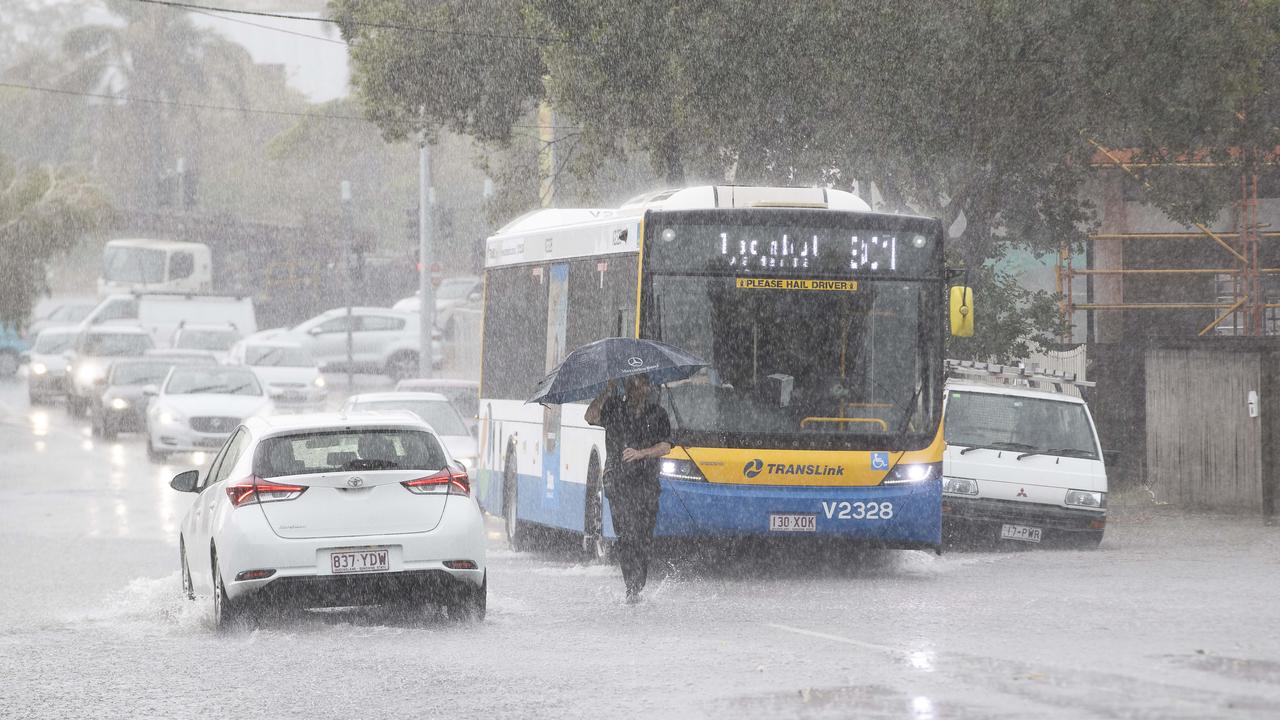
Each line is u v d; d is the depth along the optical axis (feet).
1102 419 259.39
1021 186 254.27
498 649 106.11
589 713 82.28
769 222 152.05
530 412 190.60
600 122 244.01
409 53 281.33
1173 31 209.87
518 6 275.39
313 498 117.29
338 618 127.03
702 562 165.58
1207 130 226.38
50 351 547.49
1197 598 124.88
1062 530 179.01
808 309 151.12
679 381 149.28
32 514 239.30
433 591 118.32
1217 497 234.38
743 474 147.54
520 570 165.78
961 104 219.41
